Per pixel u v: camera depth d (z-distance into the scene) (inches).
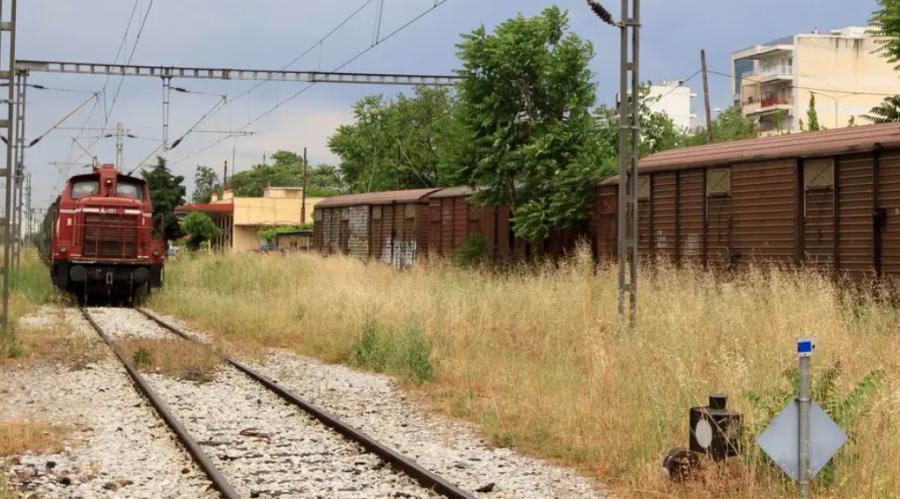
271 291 1050.7
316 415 411.8
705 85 1609.3
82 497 278.1
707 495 275.6
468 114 1128.8
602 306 613.0
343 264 1190.9
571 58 1098.7
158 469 313.6
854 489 269.6
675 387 382.9
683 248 793.6
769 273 653.9
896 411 304.3
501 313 666.8
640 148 1226.0
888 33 919.0
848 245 631.8
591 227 972.6
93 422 397.7
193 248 2519.7
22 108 1199.6
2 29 598.5
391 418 420.5
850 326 516.7
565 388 439.5
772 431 259.1
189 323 868.0
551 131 1059.9
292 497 280.2
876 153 609.3
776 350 412.8
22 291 1101.1
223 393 479.5
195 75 1307.8
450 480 305.9
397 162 2448.3
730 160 734.5
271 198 2891.2
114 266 1059.9
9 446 338.0
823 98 2741.1
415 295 737.6
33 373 536.1
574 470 324.2
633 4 563.2
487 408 426.6
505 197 1094.4
